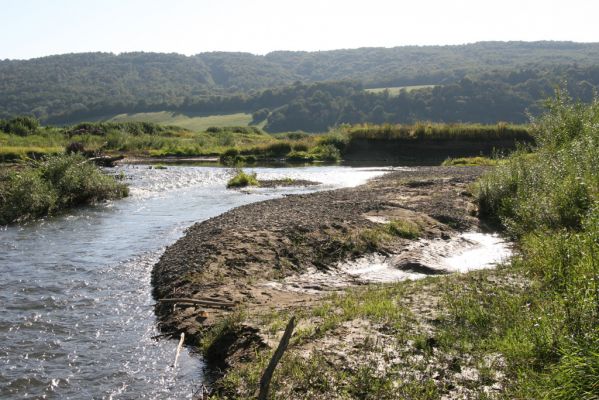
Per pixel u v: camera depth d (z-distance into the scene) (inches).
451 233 648.4
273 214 714.8
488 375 257.6
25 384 301.4
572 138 754.8
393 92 6304.1
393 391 248.4
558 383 230.5
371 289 426.6
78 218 829.8
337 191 998.4
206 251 536.1
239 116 6397.6
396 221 655.8
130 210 909.2
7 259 573.9
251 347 313.9
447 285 407.8
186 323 375.2
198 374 309.4
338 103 5634.8
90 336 367.9
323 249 553.6
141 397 286.8
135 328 381.7
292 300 414.9
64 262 560.4
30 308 421.7
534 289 370.0
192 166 1759.4
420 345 293.3
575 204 525.3
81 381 305.1
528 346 272.2
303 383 260.2
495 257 553.9
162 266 519.5
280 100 6653.5
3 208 800.3
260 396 204.4
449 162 1669.5
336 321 335.3
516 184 730.2
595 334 243.1
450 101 4911.4
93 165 1055.0
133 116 6697.8
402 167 1681.8
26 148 1616.6
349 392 250.8
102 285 481.1
